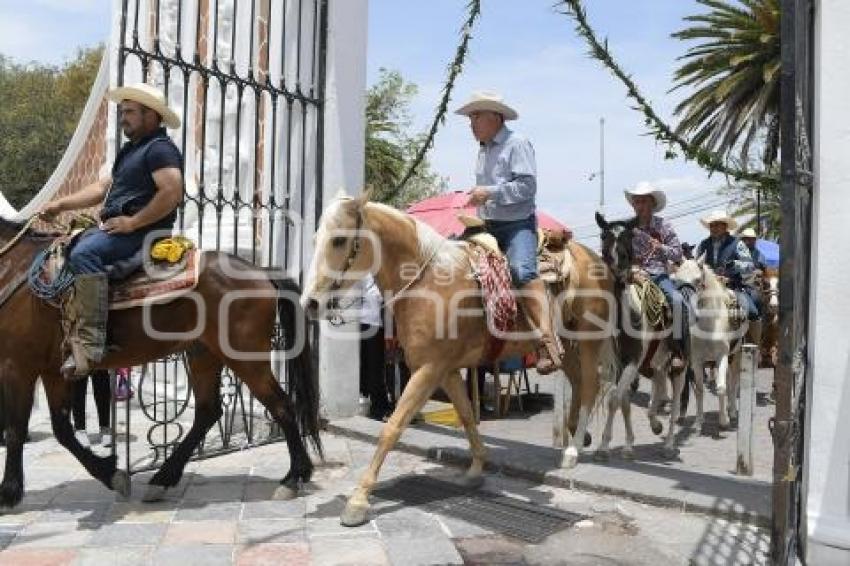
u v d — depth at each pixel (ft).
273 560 14.23
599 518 17.10
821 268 13.82
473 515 17.20
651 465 21.54
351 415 26.40
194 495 18.24
